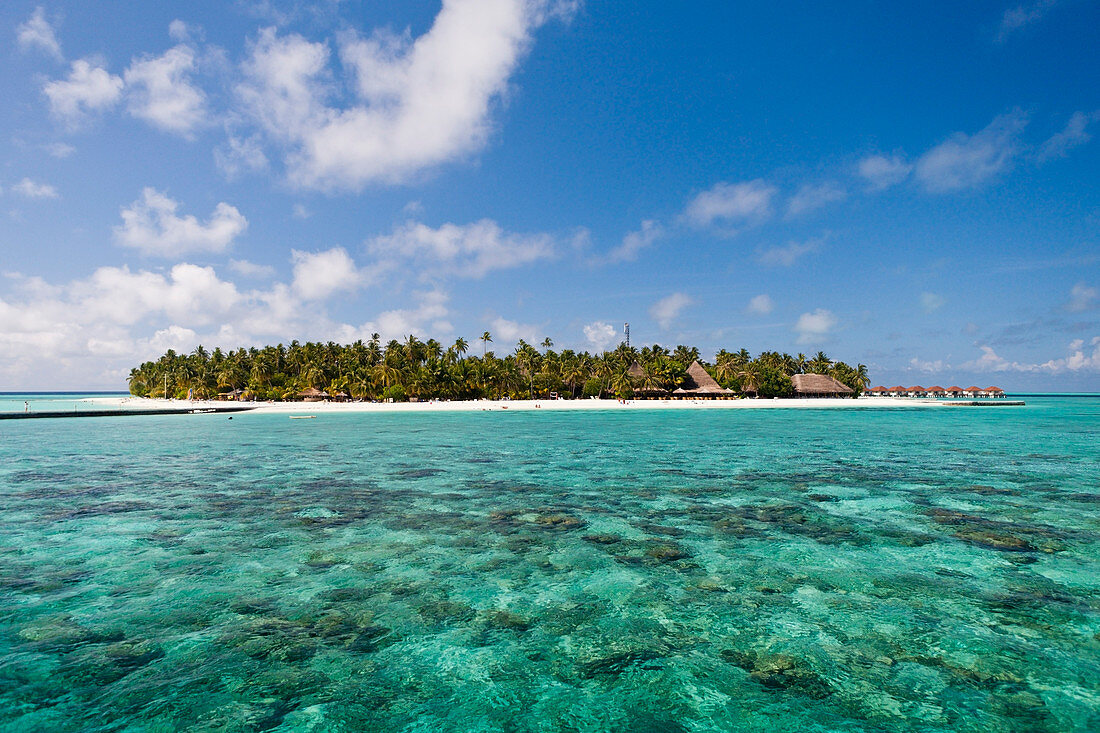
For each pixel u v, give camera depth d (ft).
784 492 55.62
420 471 70.38
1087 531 40.81
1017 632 24.34
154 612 26.55
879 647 23.13
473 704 19.21
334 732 17.66
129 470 72.33
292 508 48.83
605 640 23.81
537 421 180.24
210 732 17.61
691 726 18.02
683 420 184.34
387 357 350.43
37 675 20.75
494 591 29.30
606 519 44.62
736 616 26.12
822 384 397.60
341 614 26.35
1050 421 180.55
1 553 35.78
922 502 50.85
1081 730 17.72
